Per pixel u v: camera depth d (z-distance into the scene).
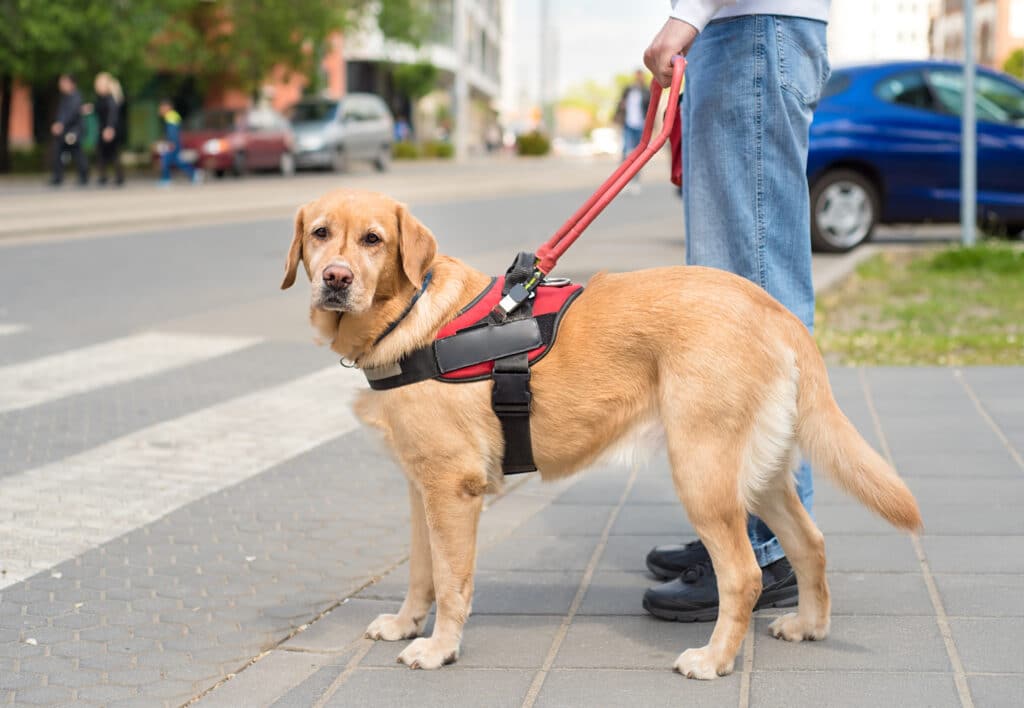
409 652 3.50
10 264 13.12
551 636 3.68
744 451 3.32
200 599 4.17
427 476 3.46
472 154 72.81
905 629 3.57
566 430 3.46
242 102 41.91
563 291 3.56
